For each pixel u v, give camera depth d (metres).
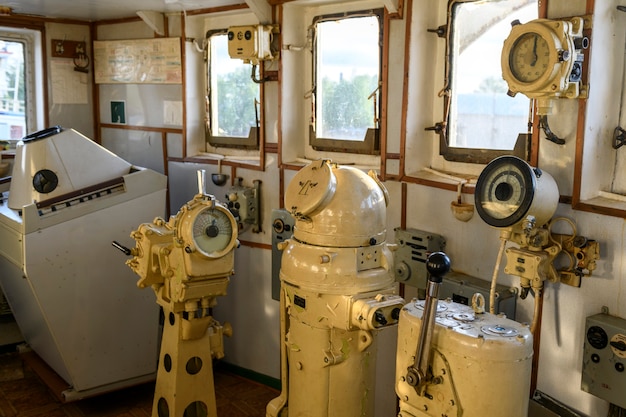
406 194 2.97
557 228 2.33
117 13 4.28
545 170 2.35
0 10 4.11
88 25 4.68
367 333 2.30
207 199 2.68
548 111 2.23
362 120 3.36
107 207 3.33
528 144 2.51
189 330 2.81
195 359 2.95
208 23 4.09
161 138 4.35
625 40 2.29
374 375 2.51
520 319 2.50
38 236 3.12
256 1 3.42
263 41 3.44
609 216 2.16
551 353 2.38
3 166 4.29
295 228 2.44
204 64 4.16
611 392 2.11
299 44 3.53
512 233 2.28
